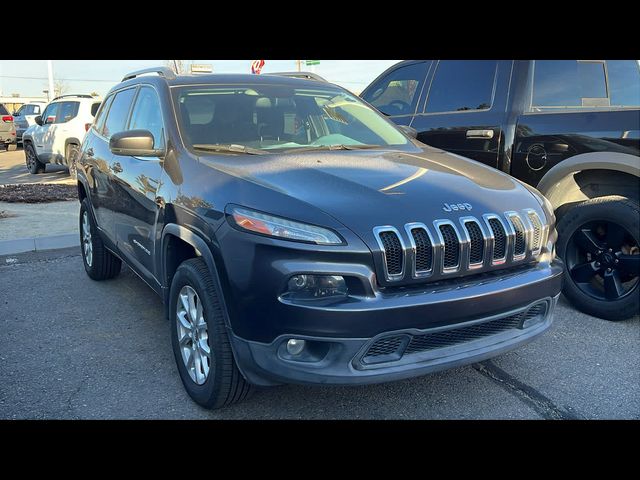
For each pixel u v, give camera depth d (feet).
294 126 13.19
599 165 14.15
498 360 12.59
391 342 8.86
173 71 14.26
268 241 8.66
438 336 9.20
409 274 8.95
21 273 18.86
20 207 30.17
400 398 10.94
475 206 9.92
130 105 15.05
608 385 11.48
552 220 11.23
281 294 8.56
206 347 10.16
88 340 13.55
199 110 12.63
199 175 10.57
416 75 19.11
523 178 15.70
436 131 17.76
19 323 14.57
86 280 18.15
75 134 43.04
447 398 10.96
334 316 8.39
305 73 17.15
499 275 9.92
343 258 8.57
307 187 9.61
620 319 14.55
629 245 14.48
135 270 13.96
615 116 14.10
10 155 68.54
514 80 16.03
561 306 15.92
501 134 16.05
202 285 9.81
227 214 9.28
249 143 12.33
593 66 16.57
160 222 11.46
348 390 11.20
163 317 15.02
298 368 8.71
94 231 16.96
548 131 15.08
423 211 9.39
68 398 10.85
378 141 13.62
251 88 13.73
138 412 10.37
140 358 12.60
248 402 10.71
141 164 12.91
